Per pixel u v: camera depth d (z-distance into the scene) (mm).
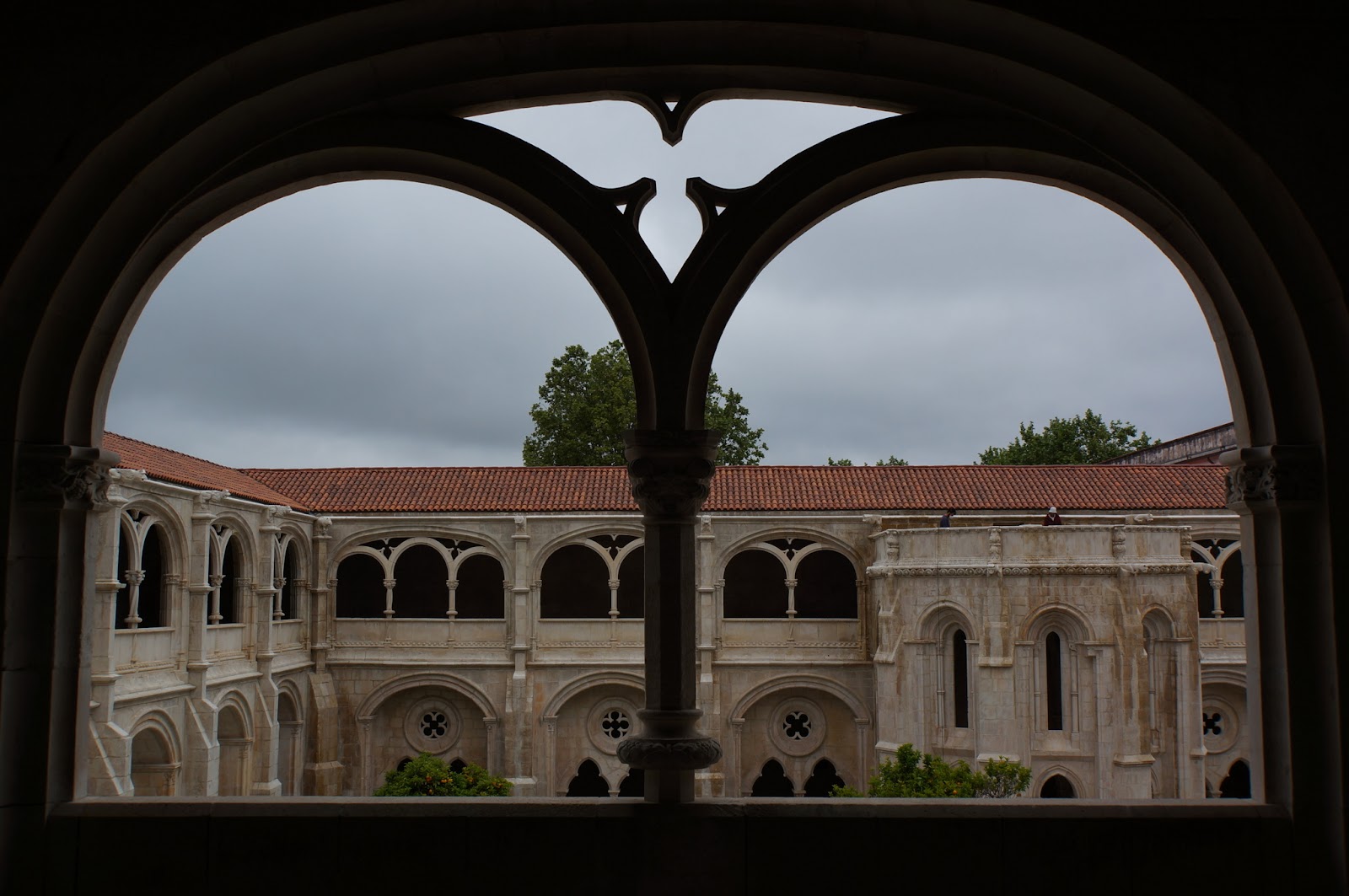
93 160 7168
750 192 7969
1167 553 32562
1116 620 31422
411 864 7332
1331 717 7180
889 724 34188
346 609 42219
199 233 8156
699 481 7746
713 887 7305
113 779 23531
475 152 7934
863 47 7707
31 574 7340
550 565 42344
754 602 42188
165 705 27250
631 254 7883
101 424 7914
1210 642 36531
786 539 39438
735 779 36969
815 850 7316
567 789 37750
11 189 7109
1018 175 8320
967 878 7293
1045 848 7293
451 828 7348
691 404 7891
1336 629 7117
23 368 7266
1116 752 31016
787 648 37500
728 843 7320
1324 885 7176
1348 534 7148
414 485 39500
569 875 7320
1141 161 7656
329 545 37969
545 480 39531
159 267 7980
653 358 7805
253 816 7359
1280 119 7129
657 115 8258
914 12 7309
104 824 7320
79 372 7598
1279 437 7441
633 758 7457
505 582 37906
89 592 7664
